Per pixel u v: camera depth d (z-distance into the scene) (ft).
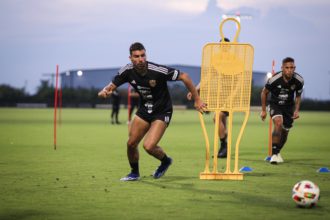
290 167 67.26
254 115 280.92
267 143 105.40
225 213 40.29
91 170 62.75
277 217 39.11
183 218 38.75
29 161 71.46
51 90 437.17
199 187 51.16
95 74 524.52
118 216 39.32
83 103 432.25
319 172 62.34
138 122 54.19
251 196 46.78
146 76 52.13
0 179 55.72
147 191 48.96
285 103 72.43
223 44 55.62
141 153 82.28
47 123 173.68
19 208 41.91
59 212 40.57
